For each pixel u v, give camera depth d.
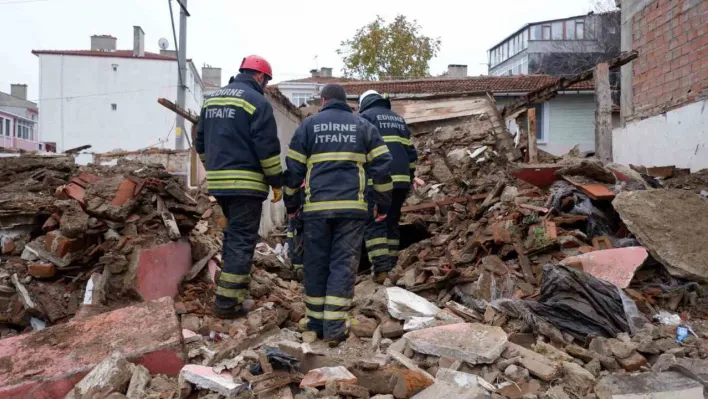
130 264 4.54
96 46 46.22
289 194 4.49
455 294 5.02
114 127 42.75
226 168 4.62
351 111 4.56
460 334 3.80
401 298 4.71
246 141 4.65
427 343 3.69
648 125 9.37
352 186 4.25
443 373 3.33
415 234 8.02
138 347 3.62
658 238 4.80
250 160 4.67
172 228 5.04
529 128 10.93
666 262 4.67
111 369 3.32
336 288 4.21
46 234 4.79
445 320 4.29
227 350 3.85
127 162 6.10
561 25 35.09
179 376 3.38
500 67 39.72
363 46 37.16
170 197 5.38
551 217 5.57
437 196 9.40
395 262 6.38
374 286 5.72
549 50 31.67
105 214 4.70
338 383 3.18
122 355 3.45
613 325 3.98
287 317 4.74
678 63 8.82
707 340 3.93
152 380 3.48
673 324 4.17
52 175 5.46
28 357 3.55
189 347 4.11
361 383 3.33
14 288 4.47
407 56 37.06
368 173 4.55
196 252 5.51
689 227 4.89
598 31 31.44
